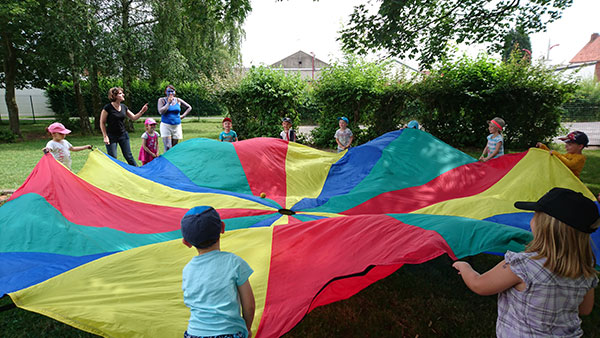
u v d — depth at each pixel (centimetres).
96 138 1494
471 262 420
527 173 396
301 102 1252
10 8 1213
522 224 307
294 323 213
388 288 365
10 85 1460
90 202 368
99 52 1426
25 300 220
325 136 1209
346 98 1129
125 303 226
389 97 1136
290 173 507
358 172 498
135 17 1570
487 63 1115
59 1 1309
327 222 300
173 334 207
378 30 830
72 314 209
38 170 374
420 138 514
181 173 485
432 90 1104
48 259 270
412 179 458
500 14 844
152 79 1770
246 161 502
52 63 1414
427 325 309
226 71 1391
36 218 317
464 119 1141
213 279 178
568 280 151
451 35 888
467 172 449
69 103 2684
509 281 159
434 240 238
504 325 165
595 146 1186
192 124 2238
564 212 147
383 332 299
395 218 314
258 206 415
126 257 277
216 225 185
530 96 1088
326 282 224
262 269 262
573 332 159
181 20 1623
